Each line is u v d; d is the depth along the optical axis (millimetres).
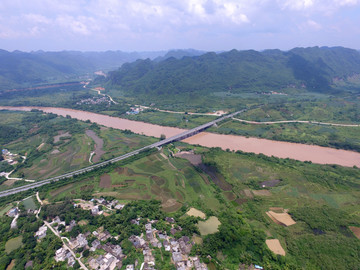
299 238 123438
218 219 139000
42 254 115750
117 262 109250
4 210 156500
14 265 112625
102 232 129000
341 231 127875
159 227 130875
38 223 137750
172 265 106625
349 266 106438
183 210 148500
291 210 145000
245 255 112750
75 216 141250
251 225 134125
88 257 113188
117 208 151625
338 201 154750
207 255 112750
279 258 110250
